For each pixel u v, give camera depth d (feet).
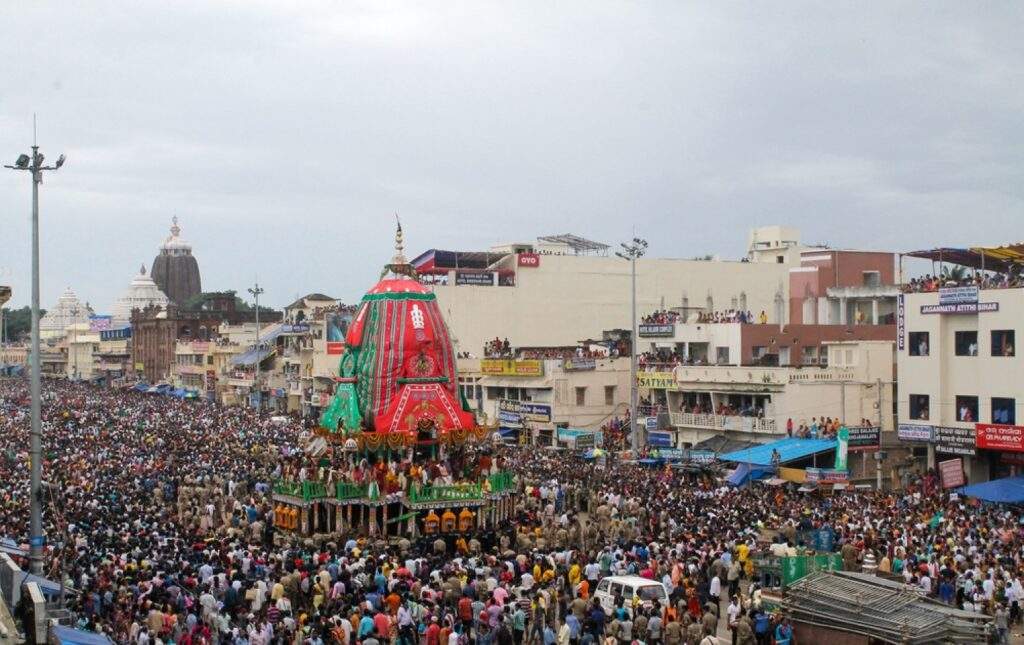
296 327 418.31
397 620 104.42
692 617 109.40
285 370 414.21
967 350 199.72
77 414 349.82
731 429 231.09
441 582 117.80
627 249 235.61
